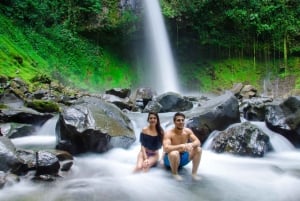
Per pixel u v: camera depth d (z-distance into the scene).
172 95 13.23
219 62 29.70
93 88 23.64
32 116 9.93
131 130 8.62
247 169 6.86
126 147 8.05
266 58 29.53
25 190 5.45
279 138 9.01
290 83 28.12
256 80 28.89
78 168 6.68
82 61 24.70
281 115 9.40
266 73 29.17
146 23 27.02
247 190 5.64
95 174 6.37
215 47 29.70
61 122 7.71
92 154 7.68
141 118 11.03
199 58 29.92
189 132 6.48
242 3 28.88
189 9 27.30
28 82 15.76
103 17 26.16
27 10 22.83
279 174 6.54
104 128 7.74
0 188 5.38
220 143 8.09
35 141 8.72
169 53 28.73
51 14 24.44
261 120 10.95
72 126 7.49
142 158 6.60
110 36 26.91
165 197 5.30
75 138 7.52
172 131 6.46
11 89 12.27
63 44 24.12
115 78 26.47
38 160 6.04
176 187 5.73
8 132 8.73
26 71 17.39
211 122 8.92
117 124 8.26
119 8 26.64
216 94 28.23
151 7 27.14
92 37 26.72
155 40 27.34
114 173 6.45
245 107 11.70
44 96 13.72
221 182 6.01
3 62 16.58
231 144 7.95
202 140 8.67
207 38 28.77
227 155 7.82
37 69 18.78
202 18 28.36
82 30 26.05
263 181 6.12
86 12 26.02
